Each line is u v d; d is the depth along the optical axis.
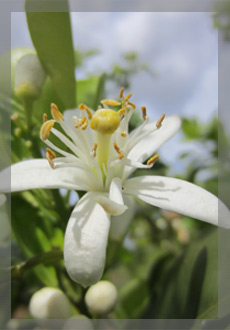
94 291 0.08
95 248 0.07
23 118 0.10
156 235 0.15
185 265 0.09
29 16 0.08
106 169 0.08
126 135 0.08
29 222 0.09
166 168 0.14
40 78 0.09
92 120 0.08
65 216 0.09
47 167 0.08
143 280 0.12
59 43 0.08
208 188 0.13
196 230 0.15
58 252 0.08
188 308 0.08
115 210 0.06
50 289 0.08
